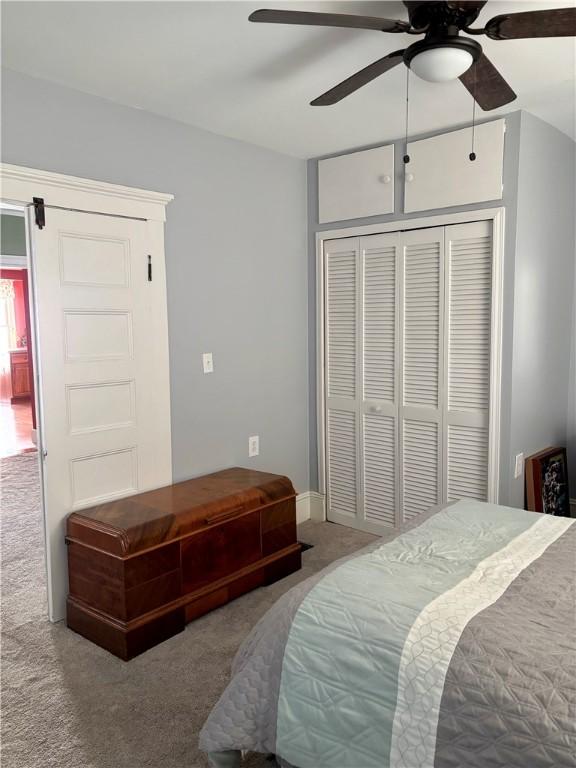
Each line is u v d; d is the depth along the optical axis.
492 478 3.23
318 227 3.88
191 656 2.46
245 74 2.49
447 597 1.60
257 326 3.64
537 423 3.46
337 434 3.97
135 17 2.02
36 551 3.66
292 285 3.88
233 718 1.65
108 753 1.91
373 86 2.63
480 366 3.25
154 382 3.04
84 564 2.61
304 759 1.52
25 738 1.98
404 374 3.57
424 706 1.35
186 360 3.23
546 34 1.71
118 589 2.45
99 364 2.81
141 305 2.96
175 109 2.92
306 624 1.61
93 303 2.77
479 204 3.14
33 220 2.54
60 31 2.11
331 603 1.64
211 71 2.46
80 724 2.05
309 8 1.99
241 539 2.95
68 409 2.72
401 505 3.68
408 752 1.35
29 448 6.81
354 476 3.91
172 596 2.62
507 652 1.36
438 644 1.42
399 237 3.49
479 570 1.78
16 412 9.42
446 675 1.35
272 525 3.12
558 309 3.59
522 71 2.49
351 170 3.64
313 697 1.52
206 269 3.29
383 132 3.30
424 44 1.76
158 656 2.46
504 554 1.90
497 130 3.02
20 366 10.42
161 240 3.02
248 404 3.62
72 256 2.67
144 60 2.36
